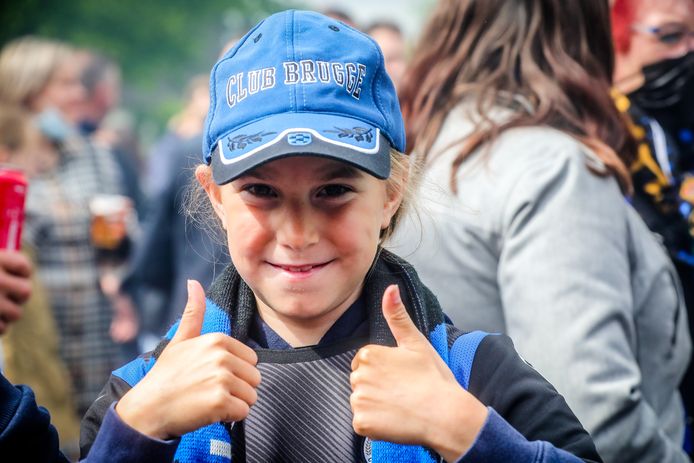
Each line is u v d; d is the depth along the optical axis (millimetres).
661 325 2709
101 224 4938
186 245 6496
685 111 3266
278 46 1986
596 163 2656
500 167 2664
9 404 2004
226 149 1929
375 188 1959
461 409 1798
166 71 34625
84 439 1997
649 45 3289
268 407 1981
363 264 1944
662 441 2525
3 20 25594
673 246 3143
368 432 1815
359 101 1987
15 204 2746
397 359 1835
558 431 1935
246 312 2055
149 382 1851
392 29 6621
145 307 6891
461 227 2658
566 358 2463
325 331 2029
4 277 2723
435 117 2889
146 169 11625
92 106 8844
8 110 4953
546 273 2520
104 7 31547
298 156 1855
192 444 1957
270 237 1916
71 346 4859
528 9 2900
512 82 2855
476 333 2080
